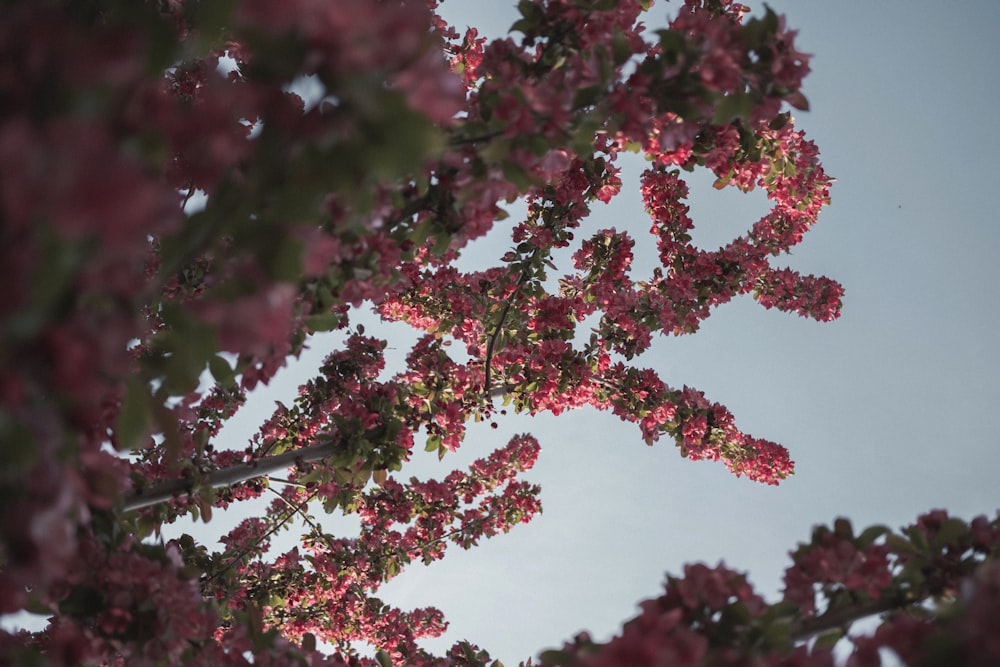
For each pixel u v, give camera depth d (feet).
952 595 4.54
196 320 3.92
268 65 3.35
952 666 3.47
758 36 5.10
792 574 4.77
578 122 5.14
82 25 3.48
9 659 4.53
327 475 8.88
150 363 4.56
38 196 2.40
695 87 5.11
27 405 3.06
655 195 12.32
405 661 13.29
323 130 3.39
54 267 2.64
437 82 3.32
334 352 10.68
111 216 2.44
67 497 3.34
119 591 4.86
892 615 4.70
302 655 5.95
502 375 11.71
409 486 12.61
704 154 7.45
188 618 4.96
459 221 5.76
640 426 12.48
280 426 10.63
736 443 12.83
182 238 3.66
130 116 2.99
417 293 11.62
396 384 10.12
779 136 8.14
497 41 5.97
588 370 11.32
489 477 13.37
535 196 10.47
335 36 3.02
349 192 3.65
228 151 3.34
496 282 11.47
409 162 3.44
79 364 2.88
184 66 6.29
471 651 11.15
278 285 3.81
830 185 10.42
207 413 10.19
